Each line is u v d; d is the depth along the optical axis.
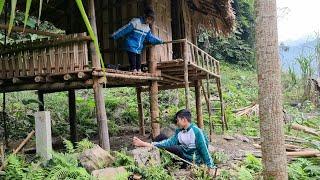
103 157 5.50
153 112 8.90
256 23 4.38
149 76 8.50
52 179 4.43
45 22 10.41
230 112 13.95
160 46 9.66
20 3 8.95
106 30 9.77
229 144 9.60
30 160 5.65
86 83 6.90
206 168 5.54
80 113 12.14
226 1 10.49
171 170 5.90
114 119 12.88
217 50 25.72
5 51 7.25
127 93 15.97
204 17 12.35
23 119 10.69
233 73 23.25
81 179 4.62
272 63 4.31
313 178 5.99
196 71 9.94
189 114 6.04
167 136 7.77
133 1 9.46
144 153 5.87
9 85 7.87
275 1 4.33
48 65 6.89
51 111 12.23
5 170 4.91
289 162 7.15
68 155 5.26
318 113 15.77
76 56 6.64
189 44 8.77
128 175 4.97
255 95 18.28
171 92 16.05
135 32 8.09
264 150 4.41
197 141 5.93
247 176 5.44
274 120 4.34
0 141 8.66
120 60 9.58
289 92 19.02
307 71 18.38
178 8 11.05
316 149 8.01
